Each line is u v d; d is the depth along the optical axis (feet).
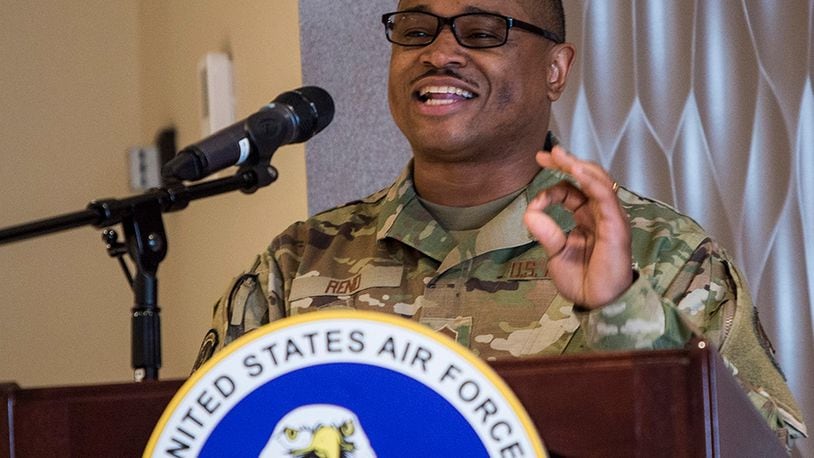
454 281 17.61
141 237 13.48
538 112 18.44
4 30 35.81
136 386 10.33
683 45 27.04
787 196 26.66
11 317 35.29
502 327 16.98
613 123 27.07
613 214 13.06
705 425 9.74
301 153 25.53
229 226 29.27
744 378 15.58
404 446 9.83
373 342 9.95
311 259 18.72
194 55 31.48
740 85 26.91
